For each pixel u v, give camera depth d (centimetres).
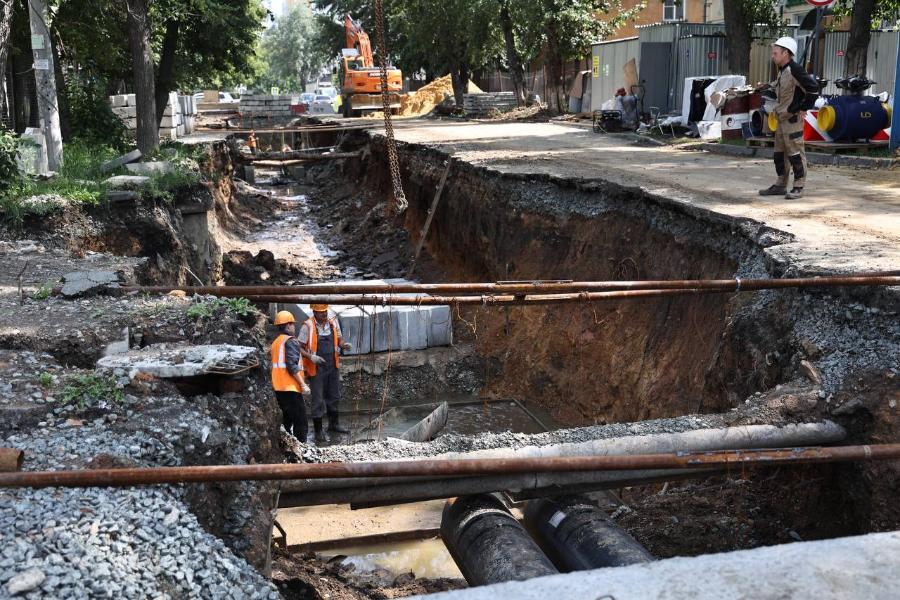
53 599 398
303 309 1582
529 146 2177
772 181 1395
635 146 2117
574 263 1450
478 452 723
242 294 848
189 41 2877
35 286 921
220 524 580
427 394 1545
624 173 1558
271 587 461
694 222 1184
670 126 2266
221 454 597
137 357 671
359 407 1497
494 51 3869
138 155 1811
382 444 756
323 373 1282
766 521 802
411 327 1582
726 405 944
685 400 1077
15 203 1342
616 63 3075
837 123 1544
